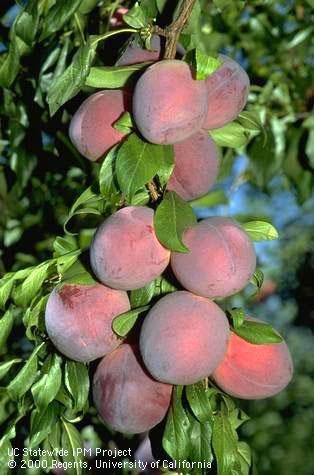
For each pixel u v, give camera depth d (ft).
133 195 2.63
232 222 2.71
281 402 8.06
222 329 2.62
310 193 4.79
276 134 4.54
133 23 2.82
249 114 3.01
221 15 4.87
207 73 2.59
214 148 2.82
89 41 2.79
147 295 2.75
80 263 2.83
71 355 2.74
